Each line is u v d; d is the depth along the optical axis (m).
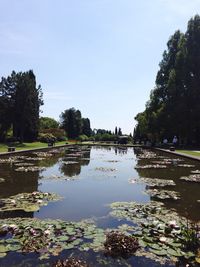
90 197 10.09
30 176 14.67
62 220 7.31
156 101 45.06
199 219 7.50
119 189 11.55
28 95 46.88
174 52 45.44
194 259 5.07
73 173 15.99
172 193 10.68
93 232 6.30
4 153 25.27
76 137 77.19
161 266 4.91
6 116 47.12
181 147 38.12
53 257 5.15
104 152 34.78
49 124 75.19
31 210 8.20
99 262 5.02
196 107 38.31
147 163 21.31
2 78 47.41
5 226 6.51
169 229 6.40
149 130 43.19
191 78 40.66
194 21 41.91
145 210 8.27
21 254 5.25
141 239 5.91
